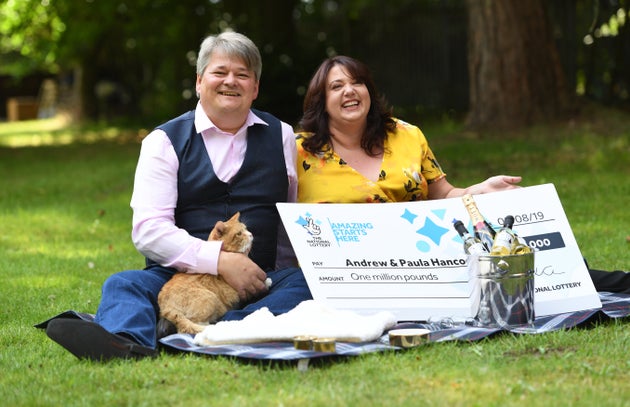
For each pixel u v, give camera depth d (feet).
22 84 144.77
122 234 31.42
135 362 13.94
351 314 15.30
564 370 12.82
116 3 81.71
